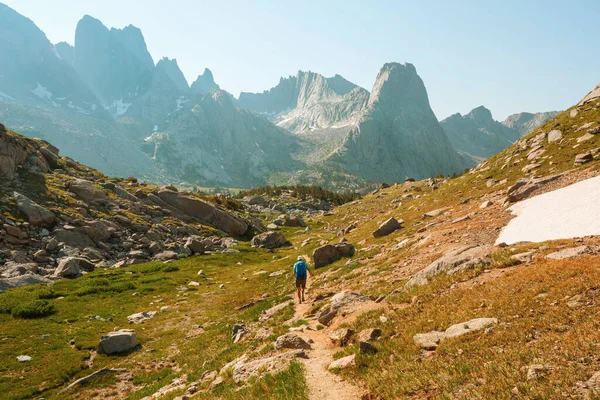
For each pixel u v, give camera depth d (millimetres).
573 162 37719
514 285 13008
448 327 11844
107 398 17406
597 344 8062
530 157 46562
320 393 10227
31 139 71812
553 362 8008
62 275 39938
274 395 10445
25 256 41438
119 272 43531
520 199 31250
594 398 6457
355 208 105875
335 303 18531
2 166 53875
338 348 13984
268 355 14594
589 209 21469
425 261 22797
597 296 10273
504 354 8906
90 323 27531
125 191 70438
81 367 20656
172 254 53000
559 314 10031
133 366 20688
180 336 25031
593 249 14492
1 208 46312
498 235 23984
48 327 26469
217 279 43188
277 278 38469
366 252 34719
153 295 36031
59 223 49906
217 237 69125
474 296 13445
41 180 58906
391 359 10922
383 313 15500
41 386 18547
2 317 27844
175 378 17688
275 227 92500
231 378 13609
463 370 8906
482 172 54562
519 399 7238
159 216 68188
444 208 43094
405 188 112062
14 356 21641
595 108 46250
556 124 50312
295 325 18766
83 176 73625
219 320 27453
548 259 14898
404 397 8750
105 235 52562
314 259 37094
